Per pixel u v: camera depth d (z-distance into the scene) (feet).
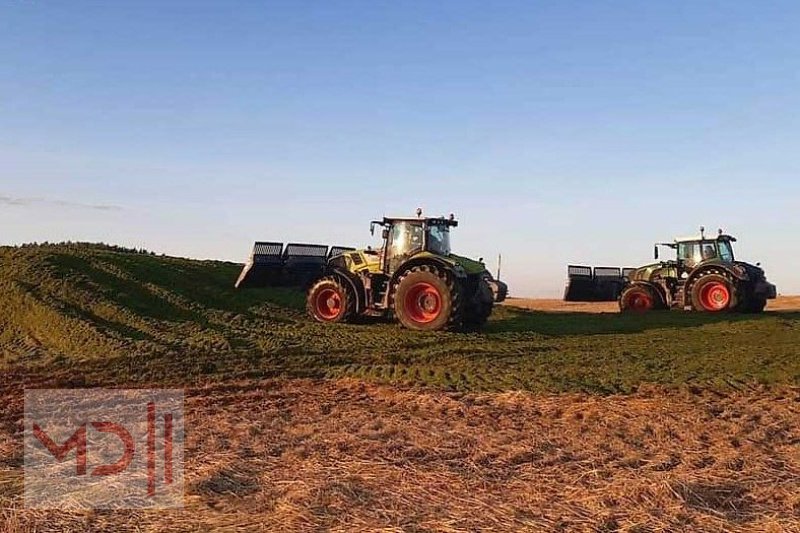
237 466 20.03
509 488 18.37
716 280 63.67
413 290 46.73
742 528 15.64
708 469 20.04
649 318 58.90
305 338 44.19
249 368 36.88
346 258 51.34
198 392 32.01
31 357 39.65
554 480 19.07
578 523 15.79
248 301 53.01
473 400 29.94
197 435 24.12
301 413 27.86
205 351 40.50
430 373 35.09
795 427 25.46
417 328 46.55
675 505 16.78
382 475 19.34
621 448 22.43
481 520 15.90
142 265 55.36
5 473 19.69
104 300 47.47
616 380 33.19
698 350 41.52
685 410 27.71
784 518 16.17
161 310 48.32
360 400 30.37
